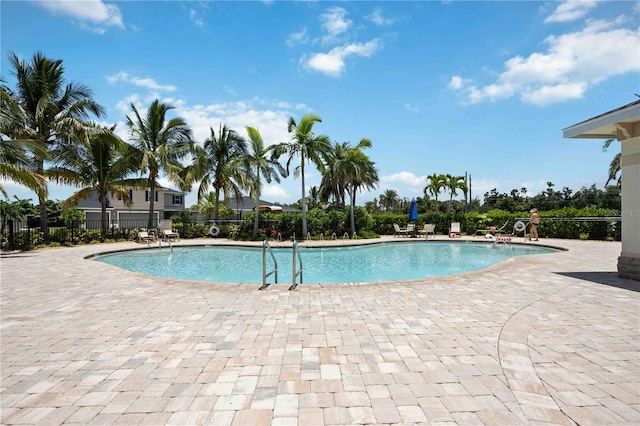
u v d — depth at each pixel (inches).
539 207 1577.3
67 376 109.9
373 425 82.5
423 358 121.9
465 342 136.9
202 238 799.7
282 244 658.2
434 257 547.8
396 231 832.9
